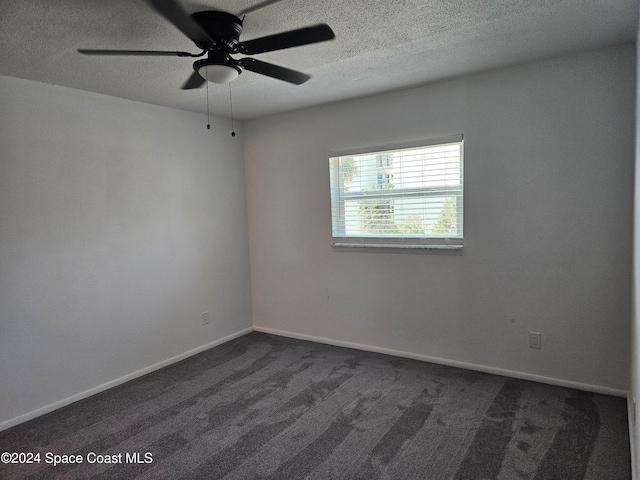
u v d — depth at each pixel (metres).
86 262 3.03
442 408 2.62
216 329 4.09
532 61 2.78
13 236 2.64
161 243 3.56
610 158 2.62
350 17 2.01
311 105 3.76
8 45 2.16
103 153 3.13
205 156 3.95
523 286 2.98
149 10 1.81
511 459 2.09
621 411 2.51
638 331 1.82
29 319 2.72
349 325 3.87
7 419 2.62
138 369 3.38
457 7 1.95
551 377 2.92
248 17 1.96
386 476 2.00
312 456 2.18
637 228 1.94
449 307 3.31
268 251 4.33
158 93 3.14
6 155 2.60
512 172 2.95
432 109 3.23
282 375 3.26
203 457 2.21
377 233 3.64
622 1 1.93
